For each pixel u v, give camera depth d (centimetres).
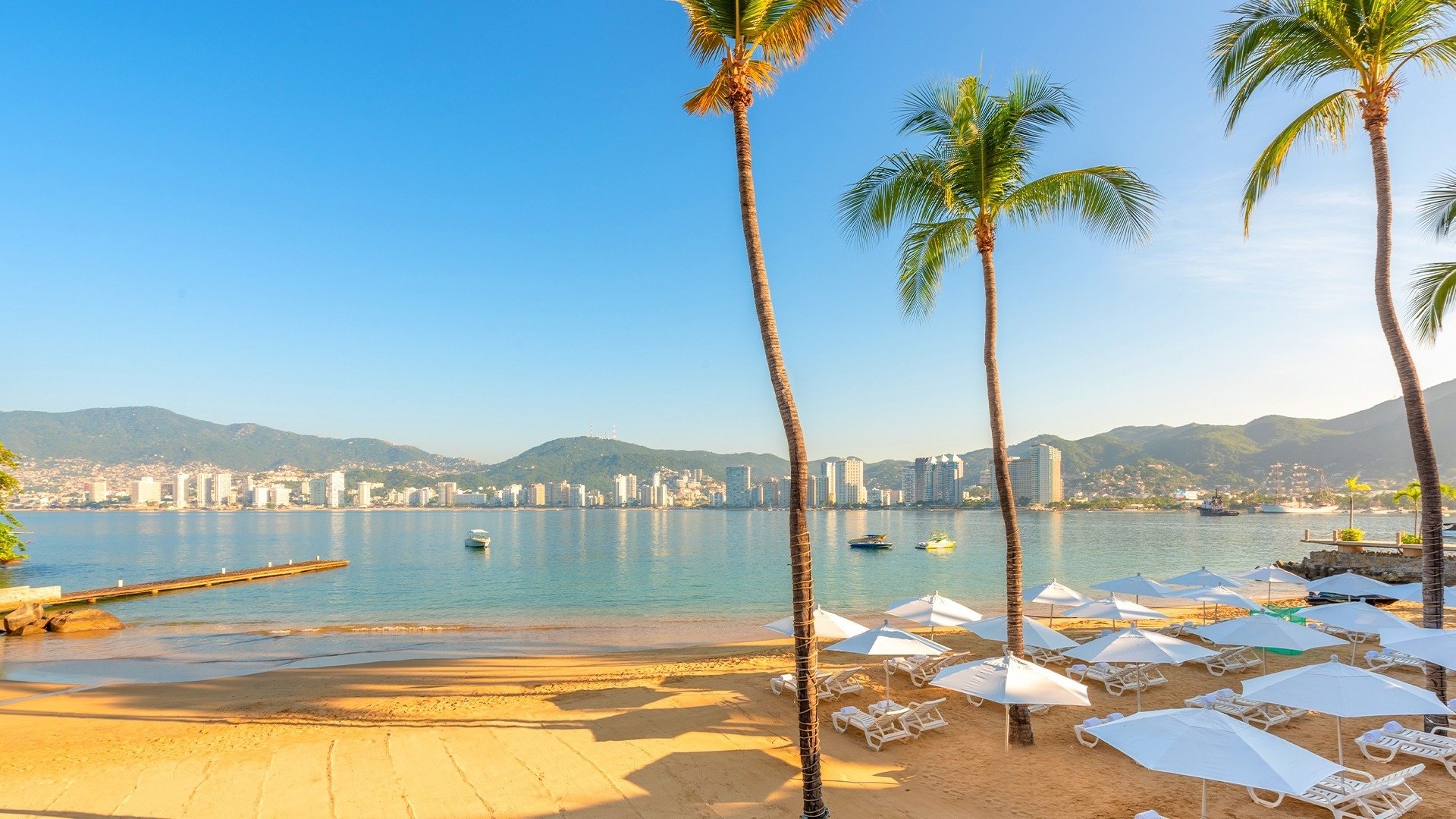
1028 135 1338
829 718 1428
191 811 1039
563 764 1202
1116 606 1814
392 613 3972
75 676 2219
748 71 971
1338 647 2136
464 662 2336
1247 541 10225
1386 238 1155
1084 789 1060
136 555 8838
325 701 1727
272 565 6894
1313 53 1162
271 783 1145
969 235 1476
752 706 1514
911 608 1784
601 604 4319
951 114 1327
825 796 1056
